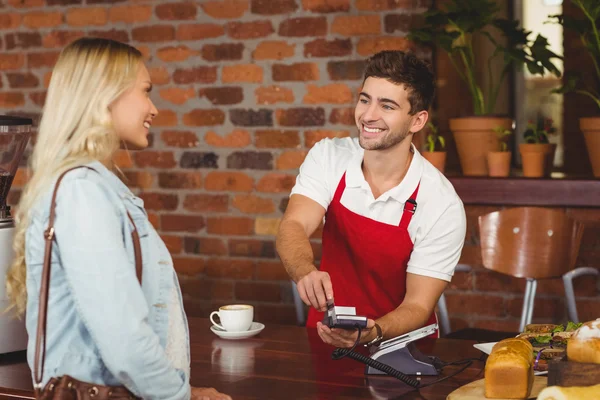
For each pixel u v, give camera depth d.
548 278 2.97
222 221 3.53
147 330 1.32
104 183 1.36
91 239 1.30
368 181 2.20
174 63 3.54
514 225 2.87
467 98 3.47
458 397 1.53
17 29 3.77
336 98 3.31
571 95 3.38
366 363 1.72
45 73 3.75
